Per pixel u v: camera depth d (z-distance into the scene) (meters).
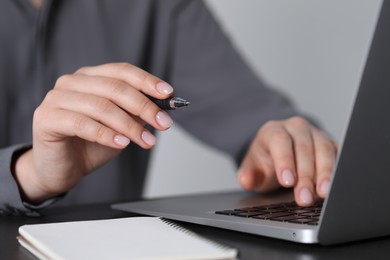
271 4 2.06
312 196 0.74
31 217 0.81
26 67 1.44
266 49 2.07
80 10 1.53
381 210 0.57
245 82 1.68
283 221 0.61
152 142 0.71
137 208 0.79
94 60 1.54
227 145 1.52
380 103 0.52
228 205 0.78
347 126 0.51
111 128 0.73
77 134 0.74
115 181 1.54
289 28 2.10
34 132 0.80
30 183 0.85
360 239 0.57
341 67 2.21
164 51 1.69
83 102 0.74
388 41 0.50
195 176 1.93
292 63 2.12
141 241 0.51
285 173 0.80
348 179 0.53
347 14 2.21
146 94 0.72
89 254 0.46
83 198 1.51
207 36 1.73
